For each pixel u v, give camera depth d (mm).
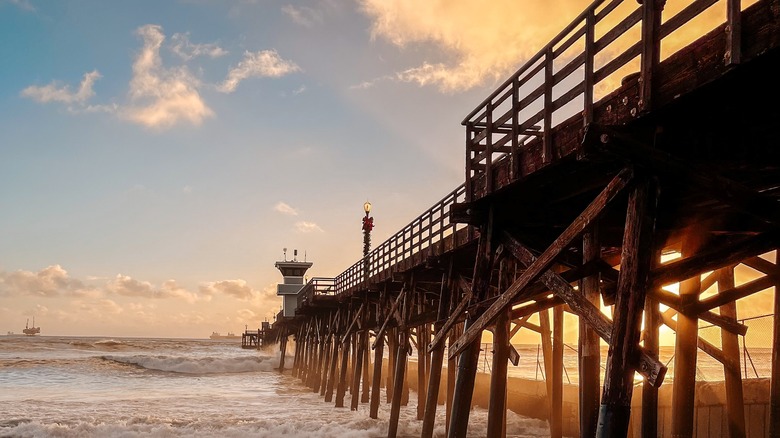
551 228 11742
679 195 8898
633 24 7328
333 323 37344
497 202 11664
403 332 21172
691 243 11297
